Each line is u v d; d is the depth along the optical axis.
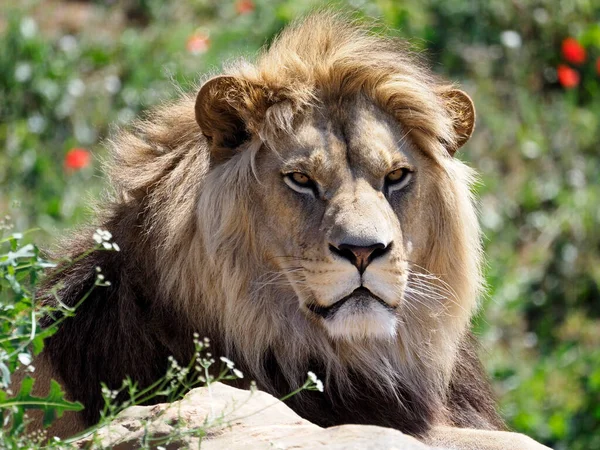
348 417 9.19
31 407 6.52
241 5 21.52
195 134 9.53
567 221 20.23
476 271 9.89
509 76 22.22
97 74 20.86
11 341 6.53
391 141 9.13
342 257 8.49
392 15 21.42
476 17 22.47
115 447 6.61
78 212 17.58
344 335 8.66
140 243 9.28
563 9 23.23
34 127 19.75
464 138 10.12
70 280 9.35
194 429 6.33
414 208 9.23
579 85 22.77
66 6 22.67
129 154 9.85
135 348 8.99
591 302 19.69
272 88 9.20
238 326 9.02
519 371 18.14
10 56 20.36
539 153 21.22
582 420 17.30
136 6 22.88
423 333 9.42
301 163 8.90
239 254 9.08
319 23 9.76
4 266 6.69
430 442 9.00
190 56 20.88
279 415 6.99
